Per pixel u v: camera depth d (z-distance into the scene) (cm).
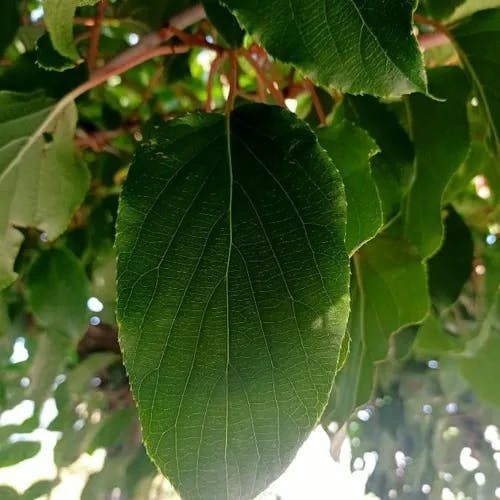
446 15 24
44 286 34
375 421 51
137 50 24
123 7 26
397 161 24
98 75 23
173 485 15
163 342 15
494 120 24
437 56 29
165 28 23
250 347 15
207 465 15
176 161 17
